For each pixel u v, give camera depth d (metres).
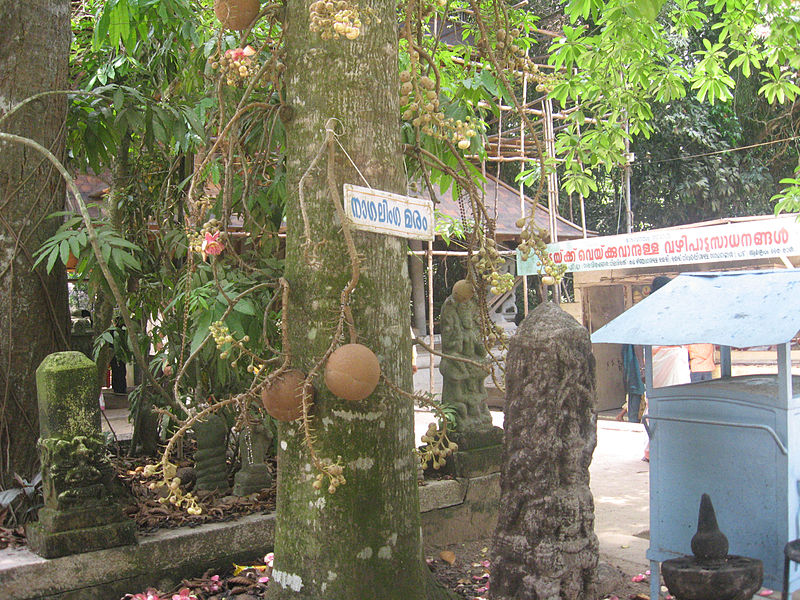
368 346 3.14
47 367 3.71
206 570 4.01
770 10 5.69
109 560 3.68
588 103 6.90
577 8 5.11
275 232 5.25
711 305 3.59
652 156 17.67
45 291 4.61
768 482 3.39
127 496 4.51
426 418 10.72
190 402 5.40
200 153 3.94
